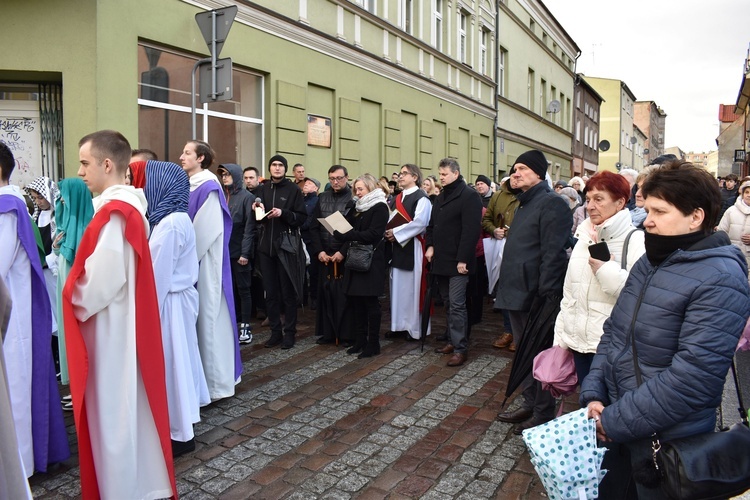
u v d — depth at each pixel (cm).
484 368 529
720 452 175
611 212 288
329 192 623
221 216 424
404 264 618
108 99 660
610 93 5078
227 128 859
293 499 300
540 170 390
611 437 192
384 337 646
